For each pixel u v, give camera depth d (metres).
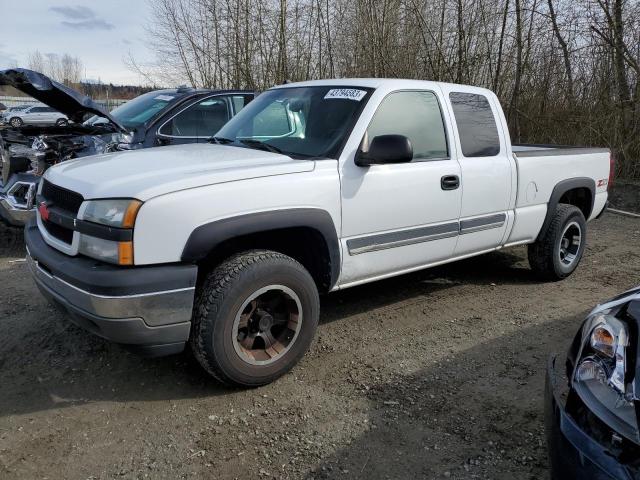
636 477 1.86
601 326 2.28
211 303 3.16
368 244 3.93
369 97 4.04
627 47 11.33
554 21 12.08
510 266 6.19
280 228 3.42
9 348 3.93
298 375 3.64
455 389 3.46
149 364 3.74
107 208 3.00
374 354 3.94
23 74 6.16
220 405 3.29
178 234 3.03
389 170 3.98
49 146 6.36
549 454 2.22
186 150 3.96
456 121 4.59
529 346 4.09
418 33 13.41
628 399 2.01
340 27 14.57
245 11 14.88
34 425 3.08
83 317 3.07
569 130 12.09
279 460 2.81
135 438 2.98
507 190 4.92
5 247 6.43
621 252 7.02
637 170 11.14
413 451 2.88
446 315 4.69
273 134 4.23
